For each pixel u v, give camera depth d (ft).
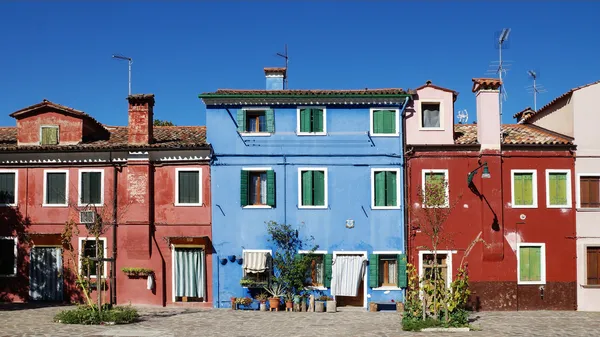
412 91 81.20
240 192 80.64
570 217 79.97
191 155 80.89
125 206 81.10
